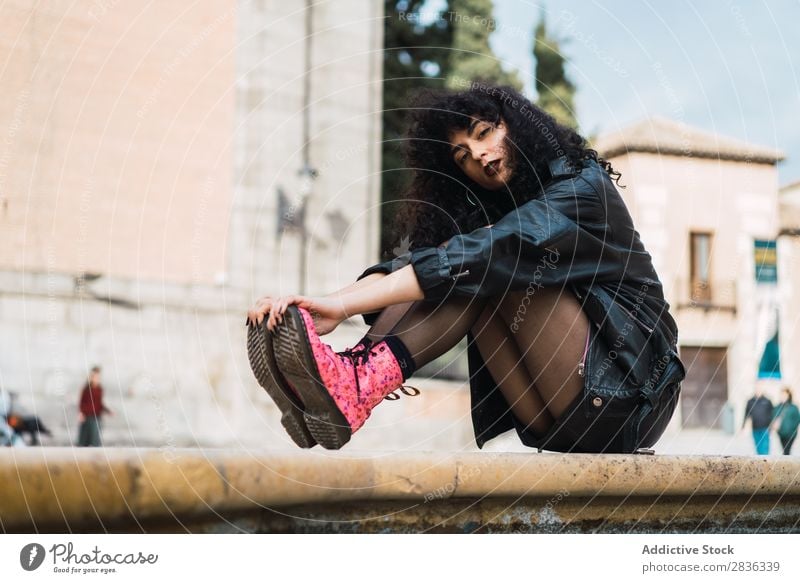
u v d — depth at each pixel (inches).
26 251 291.1
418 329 63.6
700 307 485.4
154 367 304.7
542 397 68.3
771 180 486.0
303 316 58.5
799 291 498.0
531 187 70.8
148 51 313.6
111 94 308.8
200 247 322.7
